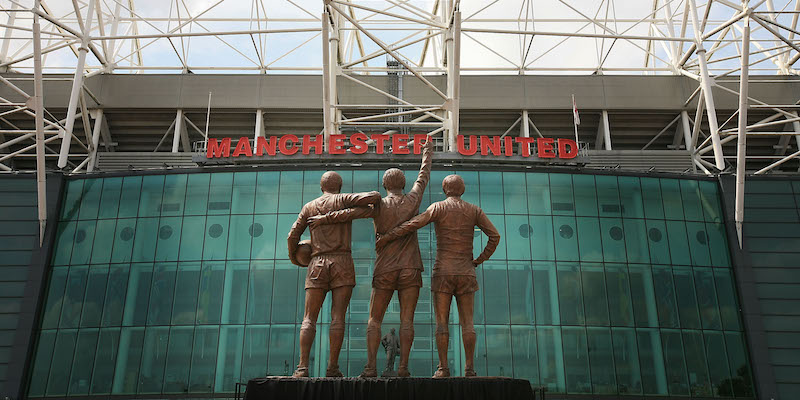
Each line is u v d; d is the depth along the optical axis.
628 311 35.69
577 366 34.44
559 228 36.78
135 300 35.66
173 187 37.62
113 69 49.06
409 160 38.91
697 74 48.88
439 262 16.41
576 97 48.00
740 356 35.69
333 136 39.12
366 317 34.62
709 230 38.00
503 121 49.28
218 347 34.66
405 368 15.48
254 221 36.75
